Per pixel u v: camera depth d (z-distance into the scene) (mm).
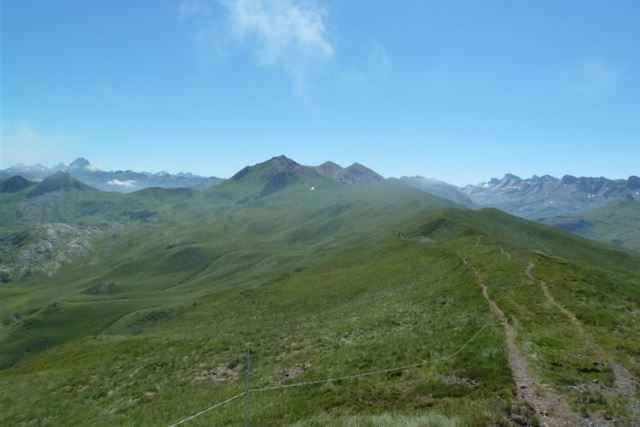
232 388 30203
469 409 19359
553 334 30500
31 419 34312
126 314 191250
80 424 30891
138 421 28281
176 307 167375
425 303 49969
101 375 43188
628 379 22828
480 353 26938
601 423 18047
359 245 168750
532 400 20297
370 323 44406
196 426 23797
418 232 152750
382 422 18406
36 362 67688
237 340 47000
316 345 38656
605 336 30094
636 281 80312
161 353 47188
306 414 22453
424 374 25234
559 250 175625
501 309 40062
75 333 181000
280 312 81812
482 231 141625
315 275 118000
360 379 26078
